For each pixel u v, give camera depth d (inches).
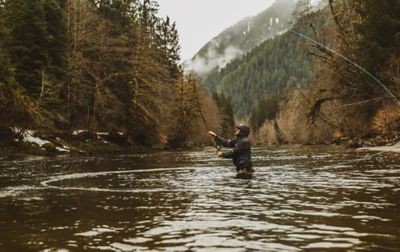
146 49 1918.1
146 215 224.2
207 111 2898.6
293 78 2164.1
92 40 1600.6
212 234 179.5
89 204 264.1
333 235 173.5
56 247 161.3
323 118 1692.9
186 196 294.7
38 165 671.1
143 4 2433.6
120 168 589.0
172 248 158.6
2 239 174.4
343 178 390.9
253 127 6737.2
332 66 1341.0
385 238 167.2
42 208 250.5
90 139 1424.7
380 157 689.6
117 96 1729.8
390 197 271.9
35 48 1204.5
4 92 991.0
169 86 2006.6
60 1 1531.7
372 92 1197.7
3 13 1214.9
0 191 334.0
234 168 567.2
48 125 1146.0
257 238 171.5
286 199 271.4
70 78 1423.5
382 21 1112.2
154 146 1868.8
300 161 663.8
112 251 155.6
